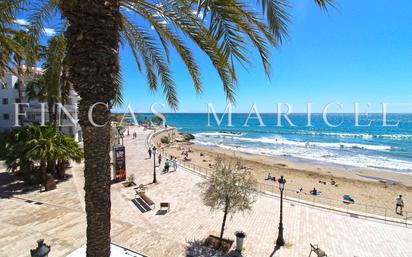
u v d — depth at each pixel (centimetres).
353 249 1049
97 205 398
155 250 945
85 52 353
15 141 1680
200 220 1247
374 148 4841
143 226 1148
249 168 3006
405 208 1797
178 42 566
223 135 7588
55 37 632
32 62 705
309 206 1511
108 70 368
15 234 977
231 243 1031
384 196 2095
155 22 536
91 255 406
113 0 369
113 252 813
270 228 1206
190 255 923
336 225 1262
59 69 682
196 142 5928
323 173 2909
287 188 2217
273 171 2944
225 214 1034
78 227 1041
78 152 1822
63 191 1530
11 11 511
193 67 595
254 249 1009
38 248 548
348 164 3488
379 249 1055
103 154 393
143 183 1866
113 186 1750
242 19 388
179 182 1902
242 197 1019
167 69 689
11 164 1630
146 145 3919
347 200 1888
